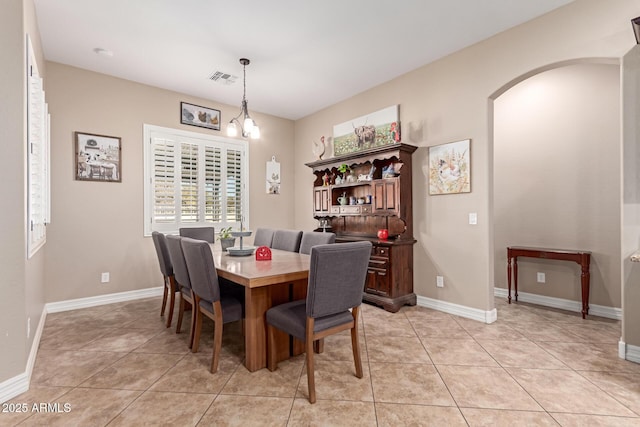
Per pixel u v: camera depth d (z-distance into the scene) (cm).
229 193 487
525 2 255
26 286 199
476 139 318
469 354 240
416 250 373
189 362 227
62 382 200
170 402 179
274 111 523
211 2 254
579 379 203
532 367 219
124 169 392
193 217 450
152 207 414
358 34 302
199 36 303
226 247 339
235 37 306
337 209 440
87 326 300
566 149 357
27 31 217
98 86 375
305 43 317
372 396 185
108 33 297
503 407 174
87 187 366
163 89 425
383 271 355
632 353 226
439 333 282
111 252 382
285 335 233
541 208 375
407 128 383
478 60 316
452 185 336
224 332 288
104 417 166
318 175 488
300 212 558
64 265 351
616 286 322
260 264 248
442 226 347
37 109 241
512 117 399
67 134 354
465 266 327
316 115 523
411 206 374
